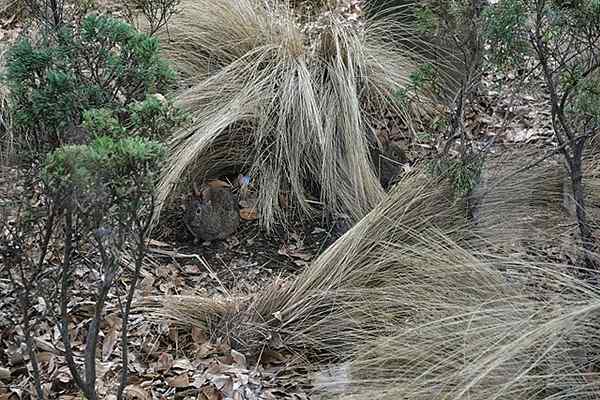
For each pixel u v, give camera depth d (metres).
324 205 3.81
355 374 3.05
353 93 3.92
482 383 2.85
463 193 3.43
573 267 3.13
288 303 3.30
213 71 4.16
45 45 2.81
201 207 3.60
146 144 2.39
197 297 3.32
